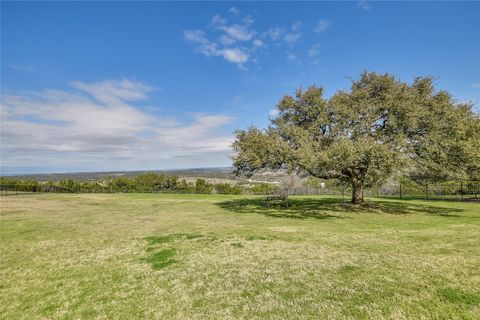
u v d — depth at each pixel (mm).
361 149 14539
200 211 19953
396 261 7285
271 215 17219
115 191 45938
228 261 7785
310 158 15250
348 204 21250
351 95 18625
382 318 4543
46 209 22453
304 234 11164
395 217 15555
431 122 16703
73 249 9625
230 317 4785
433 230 11398
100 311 5145
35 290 6191
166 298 5602
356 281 6074
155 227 13609
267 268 7133
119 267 7586
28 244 10453
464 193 27250
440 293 5312
